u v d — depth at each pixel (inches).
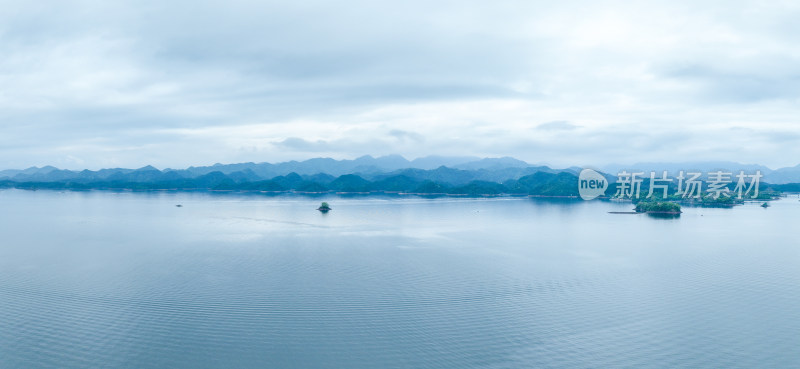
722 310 2933.1
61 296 3132.4
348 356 2245.3
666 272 3988.7
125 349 2299.5
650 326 2642.7
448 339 2450.8
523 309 2920.8
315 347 2343.8
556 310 2910.9
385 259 4522.6
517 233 6692.9
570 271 4013.3
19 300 3034.0
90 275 3767.2
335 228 7219.5
